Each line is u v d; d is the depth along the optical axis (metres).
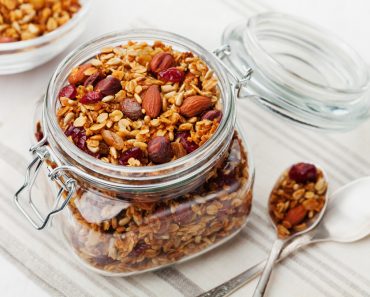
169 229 0.48
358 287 0.52
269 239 0.54
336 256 0.54
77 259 0.52
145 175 0.45
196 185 0.48
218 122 0.48
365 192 0.55
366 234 0.54
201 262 0.53
